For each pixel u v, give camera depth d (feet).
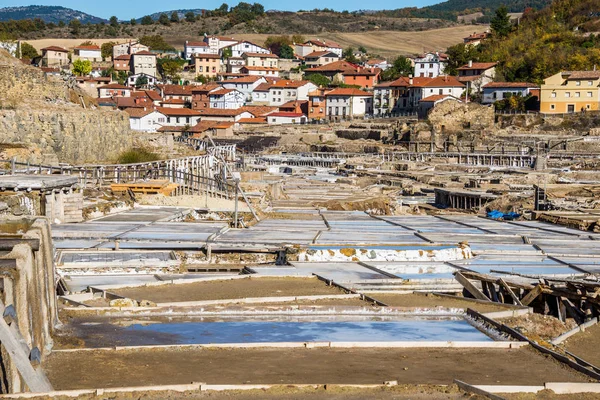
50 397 49.67
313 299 88.63
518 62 627.46
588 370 59.82
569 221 175.52
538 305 95.76
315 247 122.52
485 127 527.81
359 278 104.99
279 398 52.06
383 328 75.00
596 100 522.88
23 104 236.84
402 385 54.49
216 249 122.72
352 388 53.83
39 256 62.54
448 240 140.77
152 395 52.03
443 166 414.82
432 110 540.11
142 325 74.69
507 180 333.42
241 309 80.64
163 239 124.98
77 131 240.94
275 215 189.78
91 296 88.43
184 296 90.53
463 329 74.95
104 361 61.36
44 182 136.56
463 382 55.11
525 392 53.98
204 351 64.90
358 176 380.99
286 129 595.47
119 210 167.63
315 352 65.21
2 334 49.47
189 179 232.53
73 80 340.18
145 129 608.19
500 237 149.38
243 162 387.75
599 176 348.38
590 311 88.12
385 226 165.89
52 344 65.16
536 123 519.19
